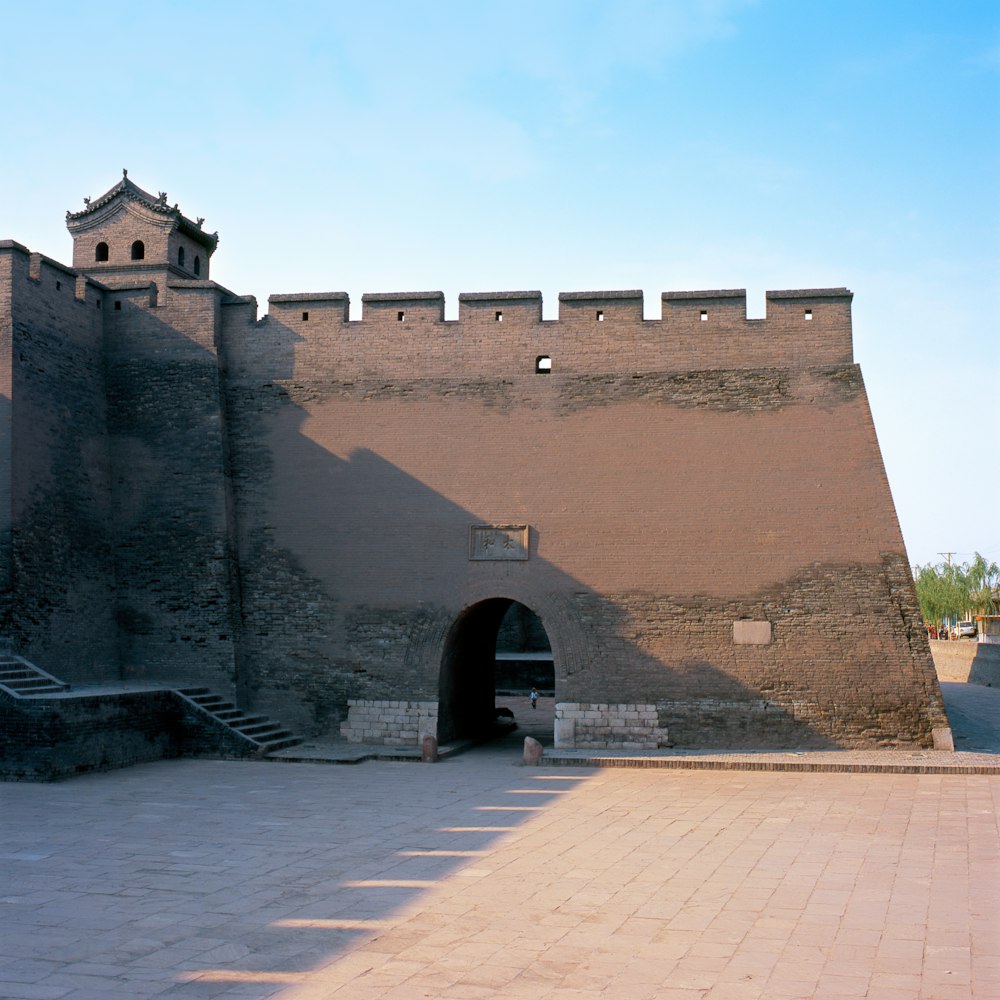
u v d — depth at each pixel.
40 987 7.92
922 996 7.72
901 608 20.70
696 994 7.77
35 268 21.58
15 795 16.45
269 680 22.52
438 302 23.11
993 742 21.75
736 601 21.17
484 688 26.20
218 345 23.48
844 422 21.47
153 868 11.69
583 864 11.88
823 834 13.50
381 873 11.45
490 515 22.19
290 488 23.00
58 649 20.97
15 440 20.38
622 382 22.28
